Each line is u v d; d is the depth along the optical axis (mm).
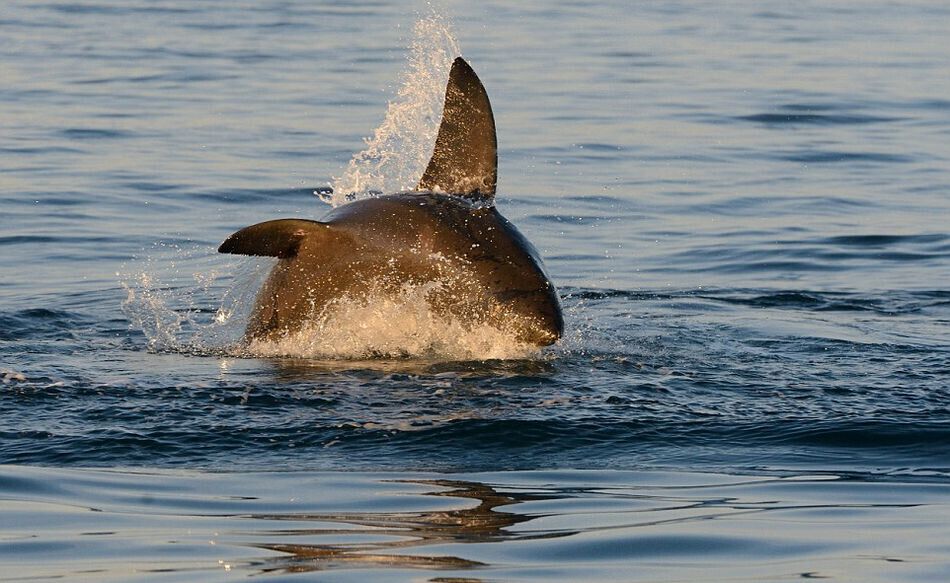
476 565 25781
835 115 102000
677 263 63531
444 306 41062
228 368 39875
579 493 30172
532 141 89875
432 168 44000
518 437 33594
